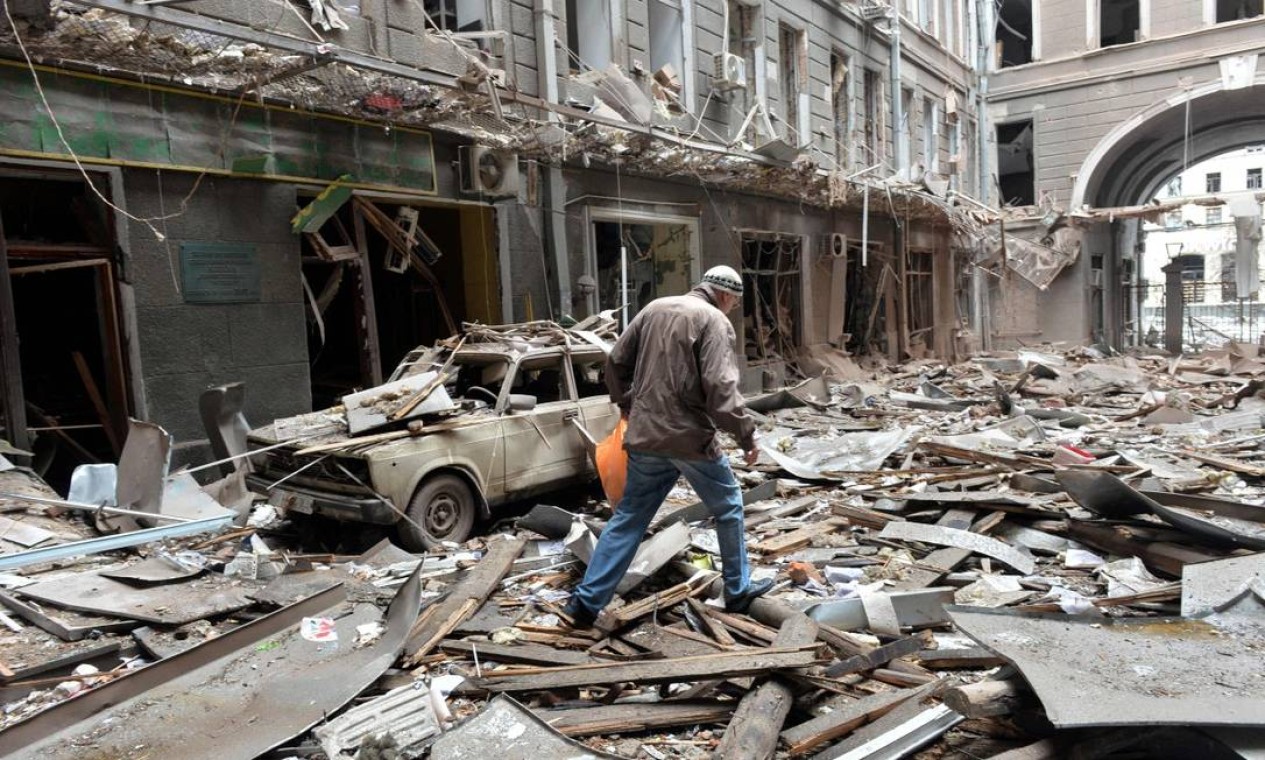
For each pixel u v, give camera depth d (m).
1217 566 4.16
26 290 9.47
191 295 8.27
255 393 8.80
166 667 3.70
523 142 10.77
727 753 3.04
